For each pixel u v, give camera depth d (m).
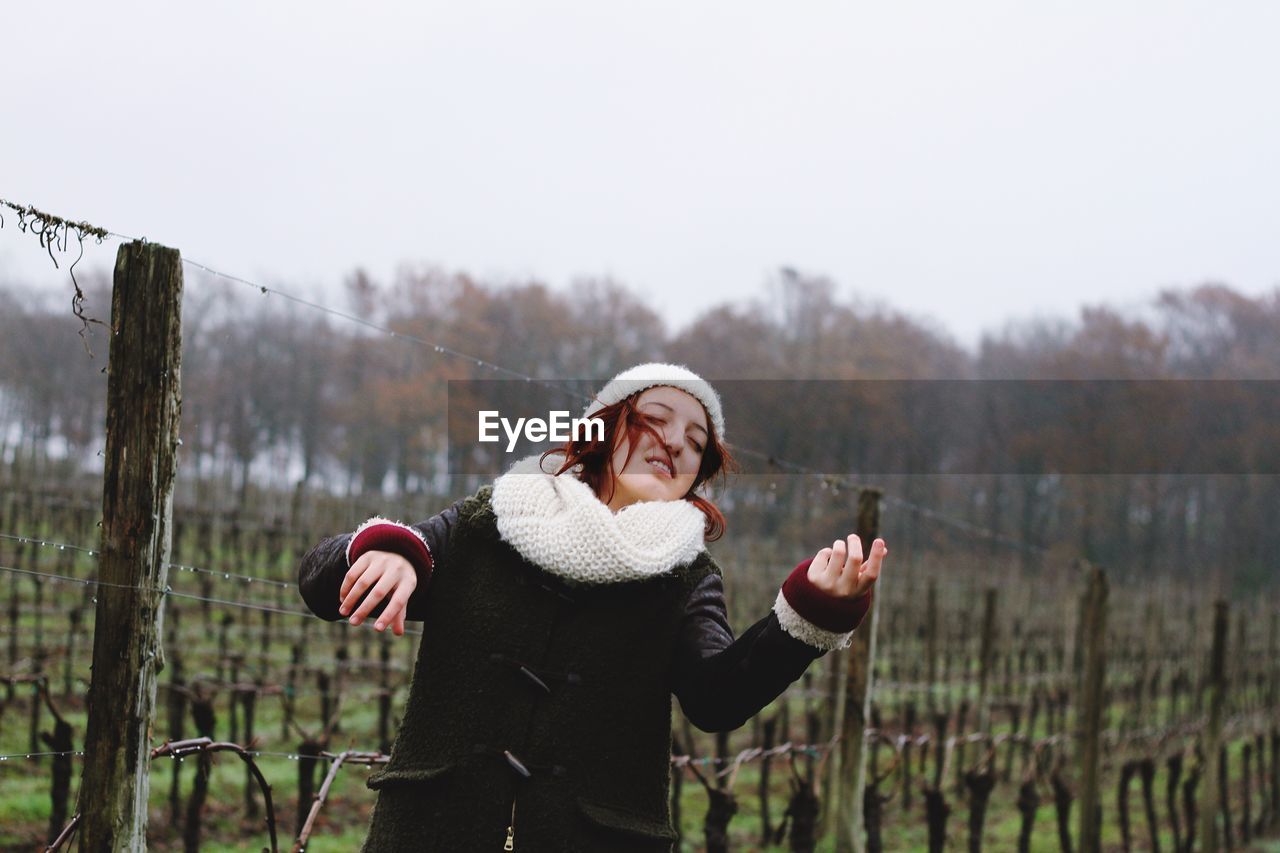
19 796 6.98
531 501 1.86
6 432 27.16
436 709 1.84
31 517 15.07
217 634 12.51
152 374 2.35
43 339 27.84
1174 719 14.95
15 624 10.23
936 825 6.48
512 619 1.84
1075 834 9.76
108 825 2.31
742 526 21.08
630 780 1.84
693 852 7.88
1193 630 19.05
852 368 40.38
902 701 12.88
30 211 2.29
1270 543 35.91
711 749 10.75
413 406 31.36
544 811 1.78
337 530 17.95
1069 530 36.50
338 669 10.26
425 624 1.91
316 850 6.82
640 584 1.85
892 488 32.75
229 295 30.73
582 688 1.82
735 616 16.17
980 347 48.16
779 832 5.81
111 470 2.34
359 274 41.72
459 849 1.77
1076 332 45.81
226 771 8.46
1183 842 10.24
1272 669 16.92
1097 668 7.86
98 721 2.32
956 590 19.89
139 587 2.34
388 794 1.84
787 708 10.20
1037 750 8.37
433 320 40.81
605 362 42.75
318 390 34.44
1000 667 16.81
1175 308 48.59
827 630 1.68
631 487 1.98
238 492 21.30
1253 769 13.59
